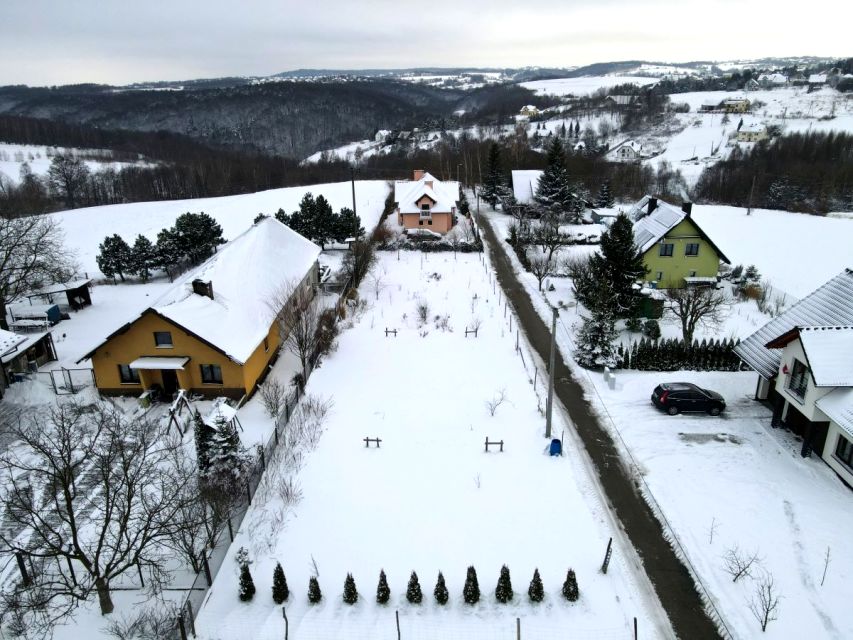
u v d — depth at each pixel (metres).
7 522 21.80
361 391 31.52
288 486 22.97
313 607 17.89
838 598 18.28
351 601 17.91
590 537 21.03
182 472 21.25
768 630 17.25
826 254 64.06
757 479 24.06
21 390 31.25
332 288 47.72
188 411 29.16
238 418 29.02
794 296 49.69
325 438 26.91
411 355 36.06
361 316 42.38
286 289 36.91
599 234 63.78
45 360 34.66
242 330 31.36
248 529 21.11
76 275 49.72
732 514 22.11
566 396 31.30
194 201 86.50
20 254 39.09
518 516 21.97
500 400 30.20
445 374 33.50
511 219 74.38
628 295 37.62
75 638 16.89
